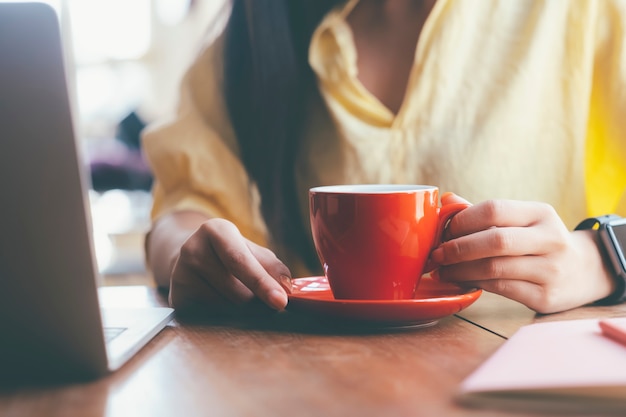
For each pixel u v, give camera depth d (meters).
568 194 1.29
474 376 0.42
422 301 0.59
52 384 0.48
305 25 1.25
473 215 0.68
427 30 1.26
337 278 0.66
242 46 1.23
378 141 1.27
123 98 3.78
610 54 1.26
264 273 0.66
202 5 3.69
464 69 1.29
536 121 1.29
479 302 0.77
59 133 0.45
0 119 0.44
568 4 1.28
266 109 1.19
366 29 1.31
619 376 0.39
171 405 0.43
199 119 1.29
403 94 1.31
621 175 1.26
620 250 0.74
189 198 1.20
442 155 1.27
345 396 0.43
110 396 0.45
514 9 1.30
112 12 3.71
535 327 0.54
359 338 0.60
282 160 1.21
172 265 0.83
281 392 0.44
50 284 0.47
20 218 0.46
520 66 1.28
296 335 0.62
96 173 3.20
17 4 0.43
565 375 0.40
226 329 0.65
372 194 0.62
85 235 0.46
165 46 3.78
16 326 0.47
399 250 0.63
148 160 1.29
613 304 0.75
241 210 1.22
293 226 1.23
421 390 0.44
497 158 1.28
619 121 1.25
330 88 1.27
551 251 0.69
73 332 0.48
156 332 0.62
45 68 0.44
